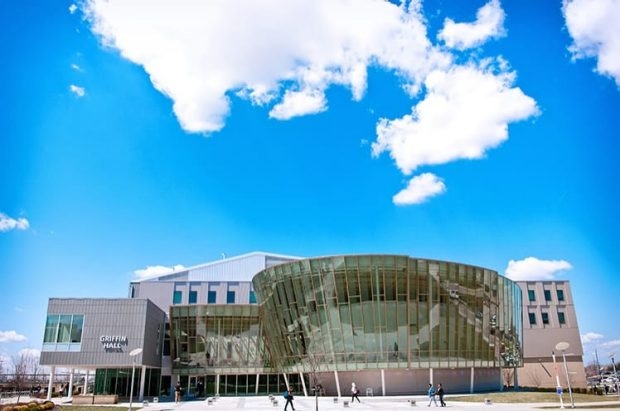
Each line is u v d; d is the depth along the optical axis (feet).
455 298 171.22
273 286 180.45
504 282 200.85
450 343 167.84
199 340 213.46
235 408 129.90
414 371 164.55
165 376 218.59
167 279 279.49
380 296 160.97
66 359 168.35
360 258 162.20
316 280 165.68
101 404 153.69
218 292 257.55
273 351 187.83
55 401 168.76
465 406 123.44
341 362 160.25
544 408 115.03
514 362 201.87
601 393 195.00
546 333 280.10
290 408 124.77
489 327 184.96
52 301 173.58
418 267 164.96
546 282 290.35
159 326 205.26
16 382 257.14
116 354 169.89
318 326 164.86
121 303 175.42
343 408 120.78
